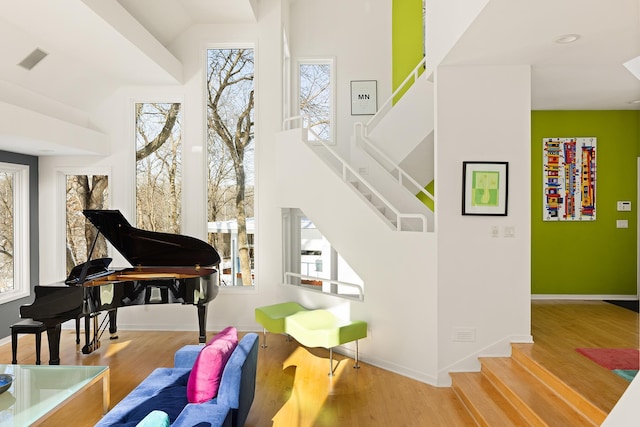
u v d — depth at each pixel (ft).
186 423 8.18
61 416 12.12
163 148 21.42
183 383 10.99
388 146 21.17
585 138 22.13
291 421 11.83
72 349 17.95
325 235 18.16
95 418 12.01
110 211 15.69
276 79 21.02
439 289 14.26
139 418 9.14
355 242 16.90
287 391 13.78
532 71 14.89
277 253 20.77
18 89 16.51
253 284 21.27
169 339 19.36
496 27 10.99
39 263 21.18
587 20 10.52
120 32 14.58
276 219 20.83
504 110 14.42
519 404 11.07
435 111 14.52
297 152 19.48
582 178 22.16
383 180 20.77
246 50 21.57
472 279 14.34
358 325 15.57
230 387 9.29
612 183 22.07
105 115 21.17
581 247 22.24
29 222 20.51
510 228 14.37
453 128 14.43
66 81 18.15
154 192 21.42
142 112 21.45
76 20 13.50
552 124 22.24
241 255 21.34
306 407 12.65
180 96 21.24
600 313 18.67
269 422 11.77
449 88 14.44
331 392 13.69
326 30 24.95
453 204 14.37
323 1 24.99
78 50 16.17
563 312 18.86
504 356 14.26
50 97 18.35
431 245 14.44
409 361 15.06
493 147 14.43
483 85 14.40
